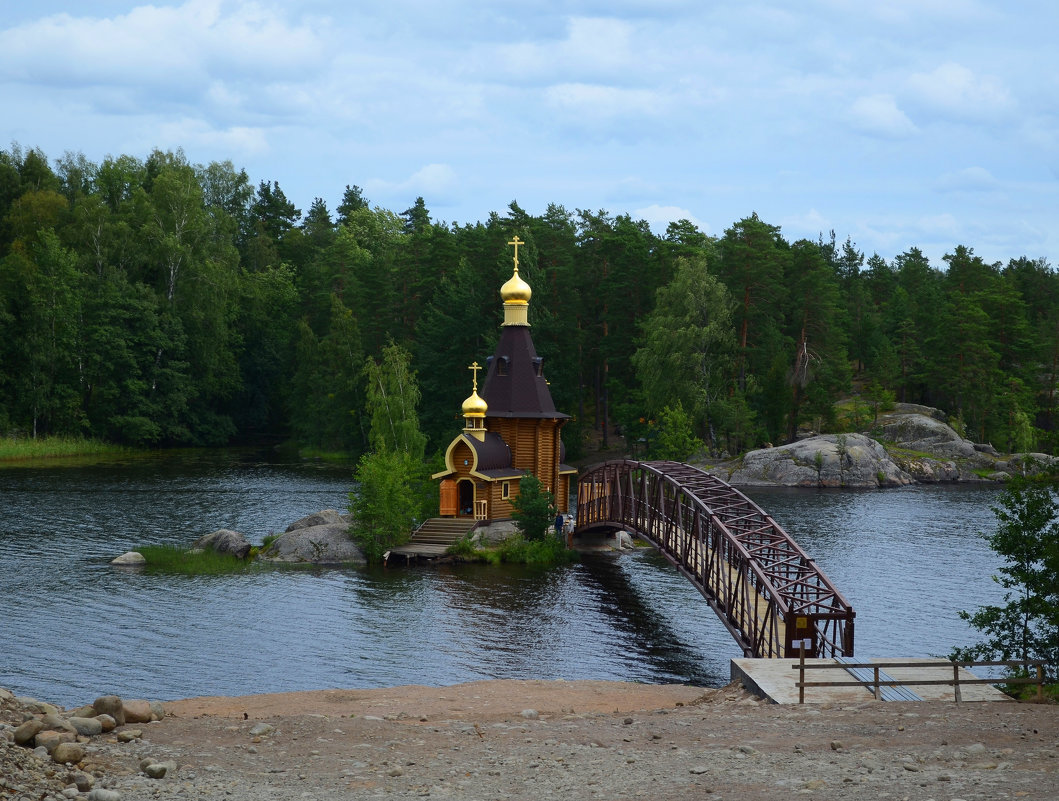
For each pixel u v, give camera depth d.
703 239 143.00
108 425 130.25
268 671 36.94
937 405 132.12
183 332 134.75
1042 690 24.12
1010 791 14.95
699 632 44.12
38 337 123.38
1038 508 31.44
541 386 67.69
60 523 70.56
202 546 61.34
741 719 22.02
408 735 20.52
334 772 17.48
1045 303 153.00
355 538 61.09
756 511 45.91
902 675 26.56
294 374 145.50
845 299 154.12
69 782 15.91
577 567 59.38
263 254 160.50
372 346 129.75
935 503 86.00
